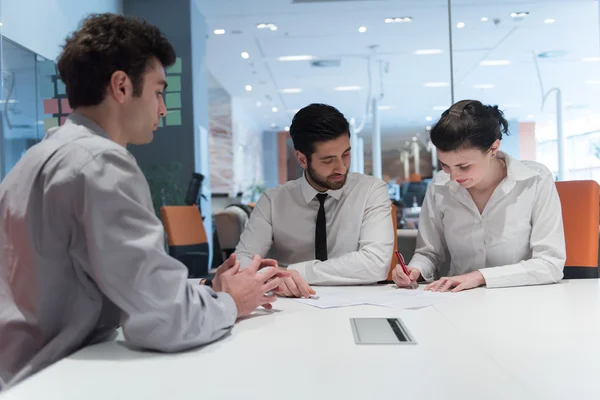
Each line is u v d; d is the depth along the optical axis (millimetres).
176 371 828
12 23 4117
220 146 12133
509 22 7234
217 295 1072
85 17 1086
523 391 715
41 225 929
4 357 970
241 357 898
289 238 2107
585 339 976
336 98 12031
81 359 899
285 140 16875
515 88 10406
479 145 1617
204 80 7027
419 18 7129
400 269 1708
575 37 7871
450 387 732
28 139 4277
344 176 1971
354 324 1123
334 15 6977
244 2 6469
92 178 901
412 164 14219
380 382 757
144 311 904
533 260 1667
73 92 1046
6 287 972
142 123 1085
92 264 906
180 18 6426
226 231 5254
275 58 8922
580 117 7949
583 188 1993
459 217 1928
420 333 1038
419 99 11844
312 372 809
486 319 1154
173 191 6160
